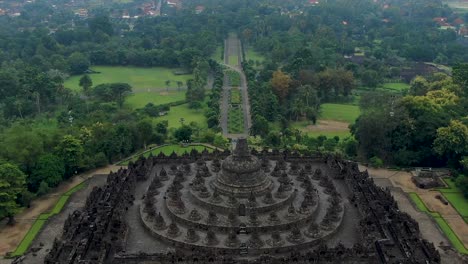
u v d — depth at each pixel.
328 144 174.62
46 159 141.12
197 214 101.88
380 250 94.19
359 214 110.94
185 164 129.12
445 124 161.88
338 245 92.81
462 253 110.38
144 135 176.38
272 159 142.38
